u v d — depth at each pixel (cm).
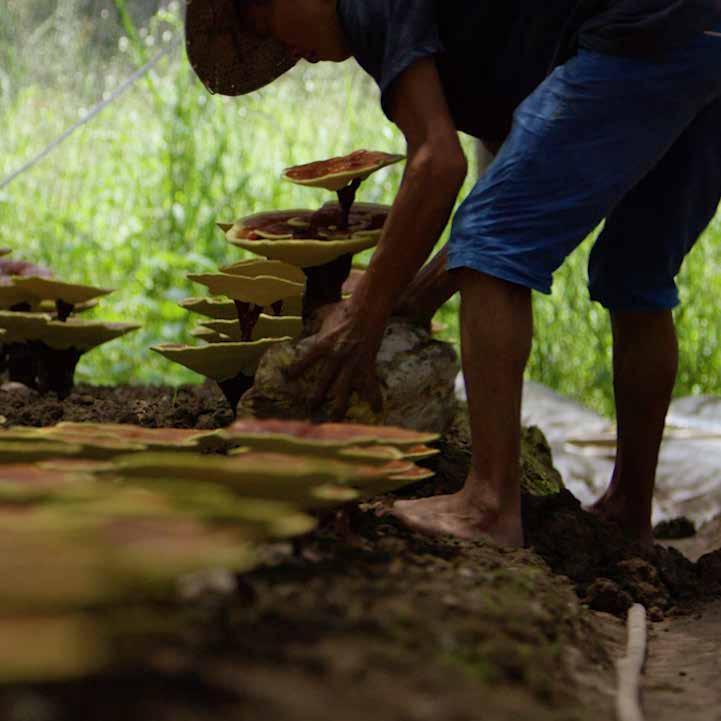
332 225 439
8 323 541
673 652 362
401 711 213
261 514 204
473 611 283
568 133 392
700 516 643
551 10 407
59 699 187
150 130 1112
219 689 203
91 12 1292
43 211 993
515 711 232
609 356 933
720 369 932
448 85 423
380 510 389
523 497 461
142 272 923
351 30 401
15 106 1133
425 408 437
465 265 386
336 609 259
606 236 480
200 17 455
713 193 473
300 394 410
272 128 1102
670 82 398
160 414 512
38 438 294
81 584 167
